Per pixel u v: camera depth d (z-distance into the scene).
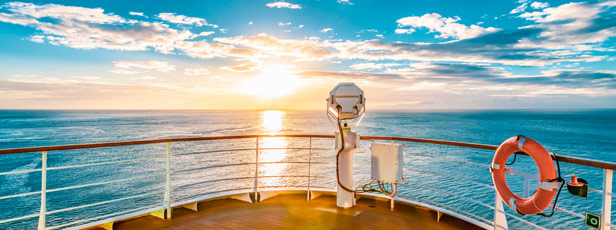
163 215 2.96
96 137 73.44
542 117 177.12
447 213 2.90
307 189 3.50
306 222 2.88
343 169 3.19
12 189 30.17
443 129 93.00
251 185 31.73
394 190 3.02
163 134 81.62
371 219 2.94
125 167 40.25
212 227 2.79
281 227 2.78
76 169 39.03
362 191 3.22
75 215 23.23
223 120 156.00
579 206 21.86
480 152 47.12
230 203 3.40
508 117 179.62
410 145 56.91
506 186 2.21
